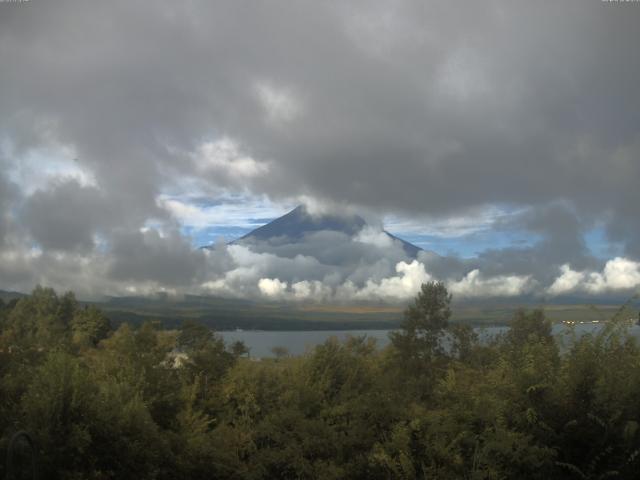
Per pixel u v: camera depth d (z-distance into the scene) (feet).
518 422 23.61
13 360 30.68
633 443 21.70
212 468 29.35
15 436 16.65
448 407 28.12
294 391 36.37
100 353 39.01
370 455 26.30
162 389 34.65
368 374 41.52
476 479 22.79
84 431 23.07
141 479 24.90
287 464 28.37
